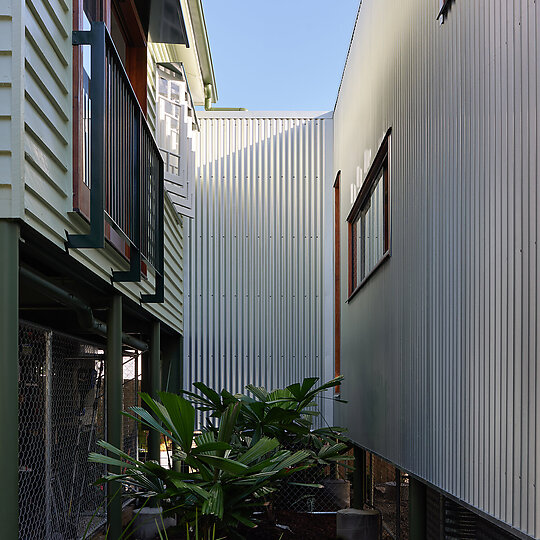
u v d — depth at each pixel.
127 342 5.46
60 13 3.02
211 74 9.22
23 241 2.61
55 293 3.33
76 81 3.26
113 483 4.17
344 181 8.06
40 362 4.50
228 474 3.58
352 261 7.58
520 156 2.33
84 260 3.38
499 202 2.55
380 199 5.61
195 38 8.00
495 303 2.59
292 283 9.13
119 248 4.25
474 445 2.85
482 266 2.76
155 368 6.40
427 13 3.81
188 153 7.67
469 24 2.97
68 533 4.72
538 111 2.16
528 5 2.26
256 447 3.63
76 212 3.15
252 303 9.09
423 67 3.90
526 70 2.28
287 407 5.76
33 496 4.24
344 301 8.07
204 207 9.18
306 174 9.25
